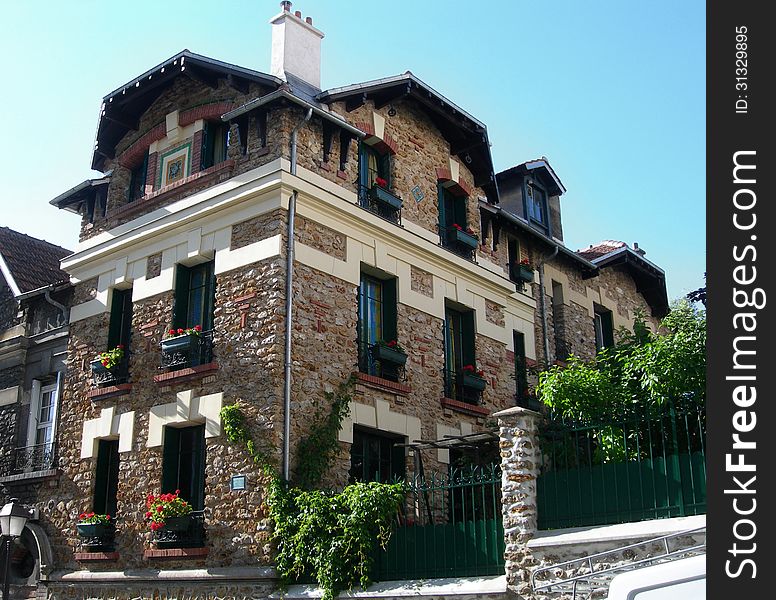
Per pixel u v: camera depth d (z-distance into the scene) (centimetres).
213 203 1290
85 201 1558
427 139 1529
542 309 1736
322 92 1319
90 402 1391
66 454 1402
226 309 1231
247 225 1248
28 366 1578
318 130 1316
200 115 1387
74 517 1346
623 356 1059
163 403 1269
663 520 798
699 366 910
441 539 980
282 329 1166
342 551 1002
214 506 1152
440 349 1421
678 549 755
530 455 913
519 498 896
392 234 1370
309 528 1034
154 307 1341
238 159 1297
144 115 1506
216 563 1124
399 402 1309
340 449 1182
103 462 1362
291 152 1252
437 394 1385
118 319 1435
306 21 1498
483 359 1508
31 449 1491
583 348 1841
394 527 1027
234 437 1141
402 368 1332
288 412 1130
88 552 1293
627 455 882
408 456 1295
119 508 1273
